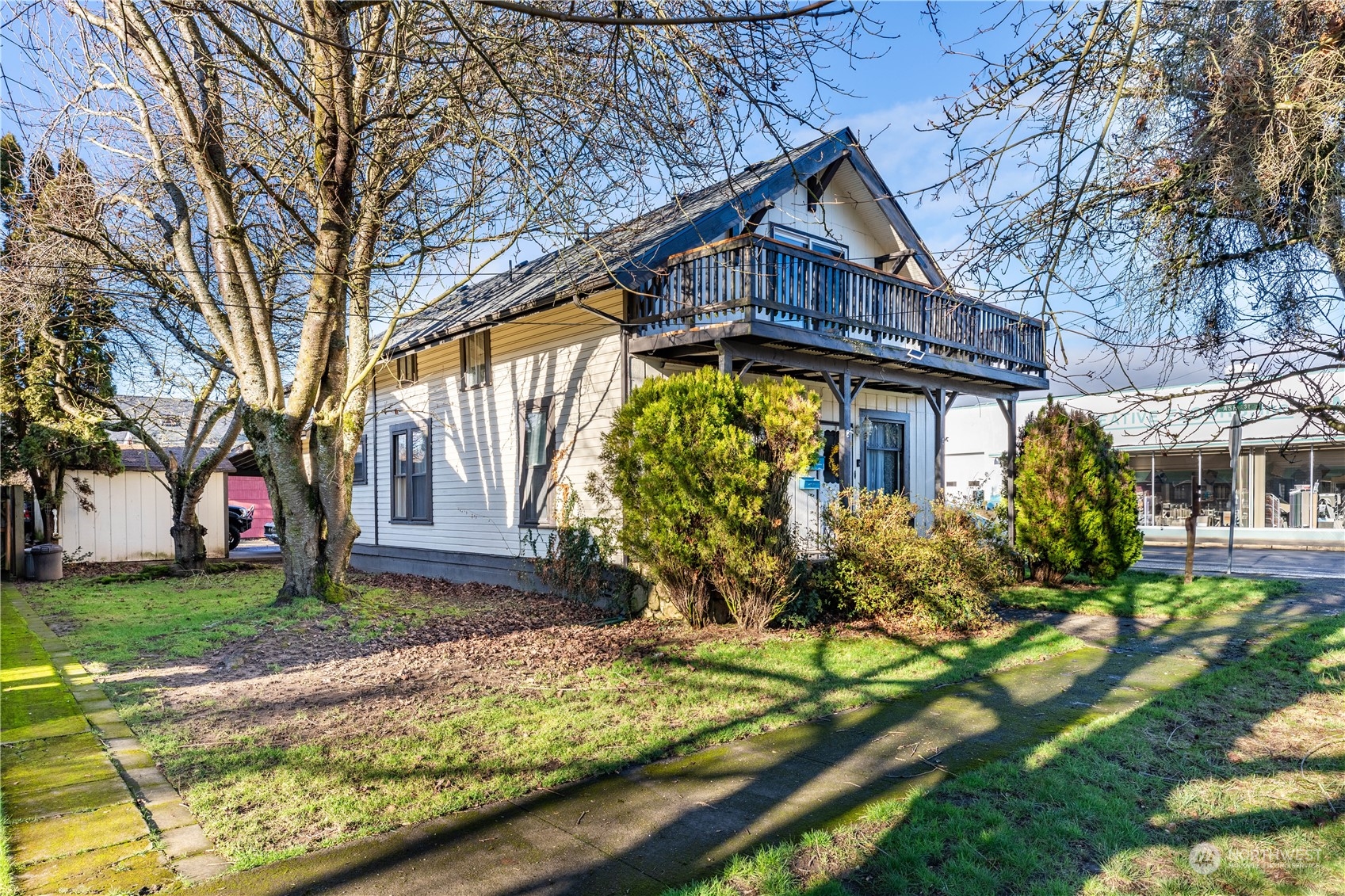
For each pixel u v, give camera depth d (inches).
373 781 165.5
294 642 318.0
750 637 318.0
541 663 279.1
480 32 264.2
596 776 169.5
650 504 335.3
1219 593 421.7
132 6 287.3
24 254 379.9
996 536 432.8
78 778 166.1
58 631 350.3
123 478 738.2
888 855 128.7
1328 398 146.4
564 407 451.8
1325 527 804.0
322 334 368.5
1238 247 165.2
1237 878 121.9
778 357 390.9
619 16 137.8
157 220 395.2
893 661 275.1
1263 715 207.0
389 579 573.9
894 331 429.4
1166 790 157.0
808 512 463.8
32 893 118.5
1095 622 359.3
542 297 392.5
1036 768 168.6
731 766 174.4
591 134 262.2
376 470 662.5
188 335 485.7
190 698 234.7
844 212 536.1
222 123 345.7
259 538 1135.0
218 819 146.2
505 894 118.9
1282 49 137.5
